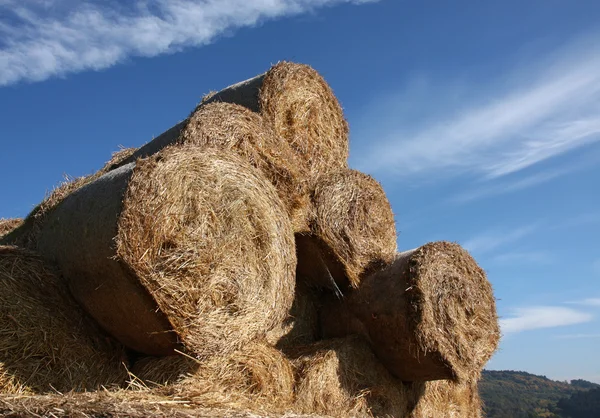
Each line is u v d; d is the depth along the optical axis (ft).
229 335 19.04
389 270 26.32
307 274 27.50
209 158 19.93
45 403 13.99
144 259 17.92
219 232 19.45
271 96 25.64
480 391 32.81
